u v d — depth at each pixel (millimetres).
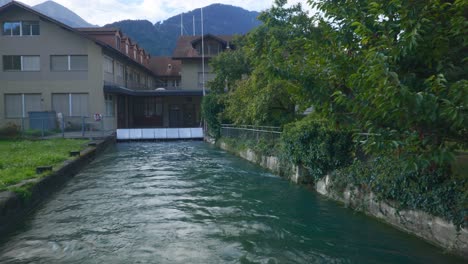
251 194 9453
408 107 3713
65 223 7164
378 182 6762
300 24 14750
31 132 23156
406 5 4543
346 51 6094
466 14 4539
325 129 8750
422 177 5773
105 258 5512
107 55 29312
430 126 4148
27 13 27172
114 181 11344
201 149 21562
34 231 6711
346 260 5363
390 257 5398
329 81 5992
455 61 4688
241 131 18547
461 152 7016
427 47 4488
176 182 11125
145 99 37562
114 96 31109
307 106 6484
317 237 6281
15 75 27500
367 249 5711
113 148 22453
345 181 8039
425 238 5793
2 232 6516
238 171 13102
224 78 24297
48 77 27609
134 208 8203
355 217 7289
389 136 4508
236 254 5637
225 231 6664
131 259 5473
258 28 15875
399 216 6305
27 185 8008
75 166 12602
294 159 10391
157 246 5973
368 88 4168
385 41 4676
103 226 6977
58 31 27500
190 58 34688
